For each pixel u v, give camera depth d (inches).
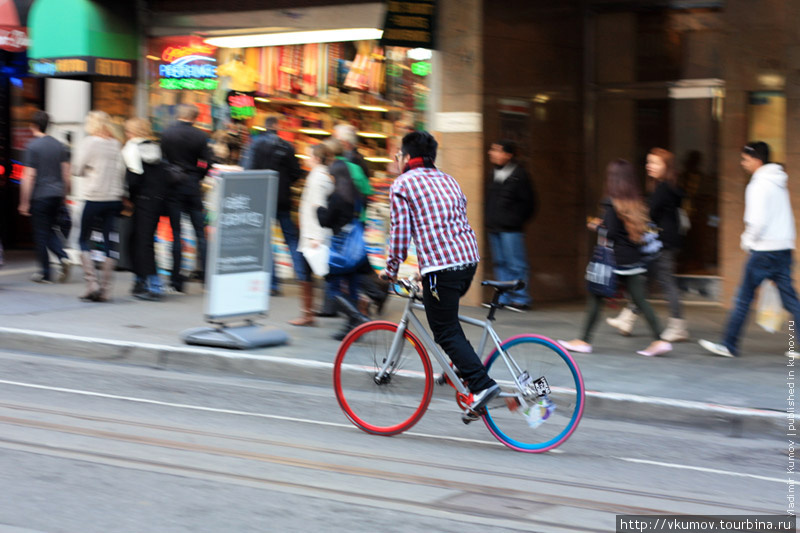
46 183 487.2
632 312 382.3
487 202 435.8
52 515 181.2
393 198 236.1
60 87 555.2
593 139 488.7
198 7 518.0
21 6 534.3
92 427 250.4
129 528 175.2
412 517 186.5
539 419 240.1
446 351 239.3
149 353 343.3
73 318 399.9
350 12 477.4
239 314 350.9
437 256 233.6
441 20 438.3
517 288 244.1
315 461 226.1
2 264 536.1
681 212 371.2
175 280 468.1
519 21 449.4
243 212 350.3
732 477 223.0
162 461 220.7
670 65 469.7
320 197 367.6
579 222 486.9
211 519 181.5
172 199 458.6
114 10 512.1
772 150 421.1
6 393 290.0
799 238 404.2
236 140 515.5
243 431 253.0
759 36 416.2
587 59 486.6
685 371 317.7
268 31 501.7
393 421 252.8
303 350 341.1
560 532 180.5
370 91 476.4
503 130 446.3
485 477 217.3
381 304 362.6
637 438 259.4
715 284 459.8
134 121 442.3
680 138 470.3
